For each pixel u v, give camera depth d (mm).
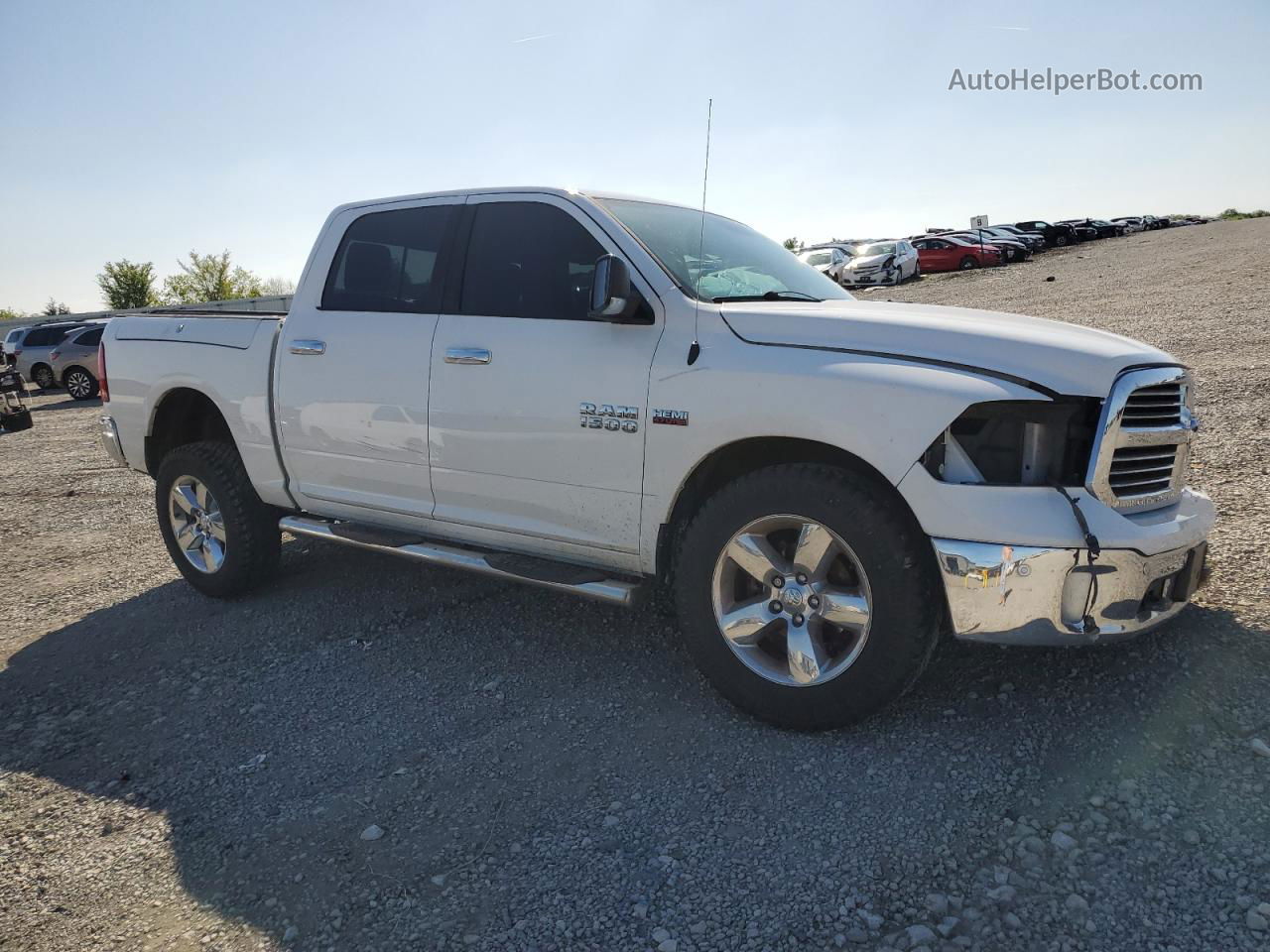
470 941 2312
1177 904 2225
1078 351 2828
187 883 2645
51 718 3795
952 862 2445
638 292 3453
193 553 5160
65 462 10922
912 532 2898
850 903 2332
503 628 4375
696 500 3461
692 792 2877
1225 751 2779
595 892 2459
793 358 3070
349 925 2408
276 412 4582
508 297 3834
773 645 3299
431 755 3246
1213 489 5289
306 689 3863
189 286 60656
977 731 3039
